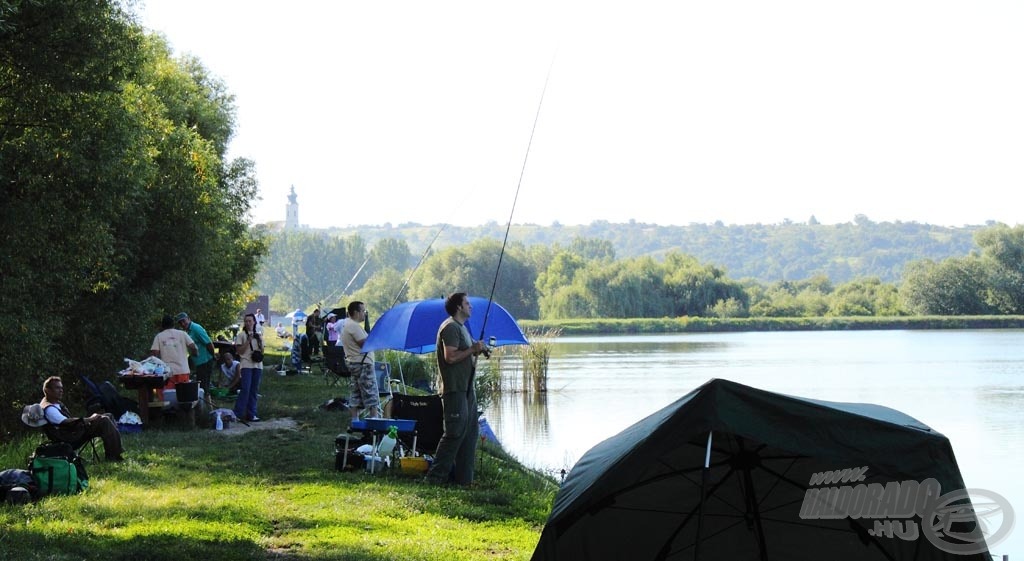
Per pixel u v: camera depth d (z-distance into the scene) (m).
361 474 11.73
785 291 143.12
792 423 5.84
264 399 20.20
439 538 8.66
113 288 20.77
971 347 62.59
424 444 12.43
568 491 6.38
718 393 5.88
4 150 15.60
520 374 35.47
